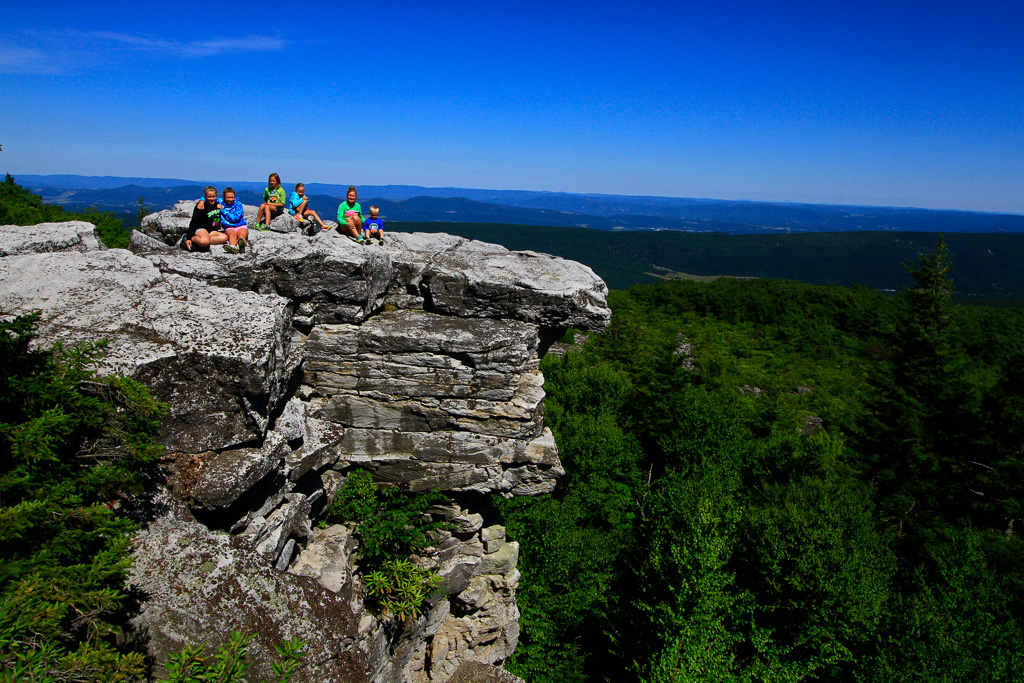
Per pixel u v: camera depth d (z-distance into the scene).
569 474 35.88
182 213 15.26
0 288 10.44
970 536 27.45
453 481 14.47
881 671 22.00
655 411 43.44
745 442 40.62
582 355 51.06
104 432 8.33
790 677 23.03
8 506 7.07
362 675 10.07
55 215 33.91
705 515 25.38
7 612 6.37
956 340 68.44
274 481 11.39
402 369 13.38
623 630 26.80
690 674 22.62
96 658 6.95
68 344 9.36
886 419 42.03
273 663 8.45
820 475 37.06
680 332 77.31
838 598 23.34
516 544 17.80
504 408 13.97
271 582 9.76
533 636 25.30
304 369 13.18
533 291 13.98
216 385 9.93
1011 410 36.84
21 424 7.21
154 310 10.24
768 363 70.25
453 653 16.89
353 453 13.88
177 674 7.48
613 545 31.53
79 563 7.67
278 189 15.62
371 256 13.13
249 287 12.36
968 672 21.52
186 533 9.58
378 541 14.12
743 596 24.48
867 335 85.31
